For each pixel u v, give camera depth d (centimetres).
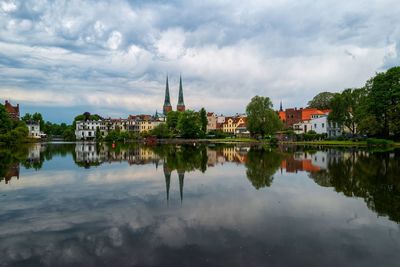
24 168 3391
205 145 9638
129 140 16188
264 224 1370
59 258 1040
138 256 1048
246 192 2042
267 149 6812
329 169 3111
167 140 14325
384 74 7469
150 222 1408
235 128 17925
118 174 2912
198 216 1498
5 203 1772
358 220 1427
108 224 1384
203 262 1002
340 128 11756
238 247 1120
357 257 1041
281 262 1004
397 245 1139
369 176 2644
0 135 9300
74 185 2336
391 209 1609
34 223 1403
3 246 1142
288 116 14612
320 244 1148
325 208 1634
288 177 2652
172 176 2773
